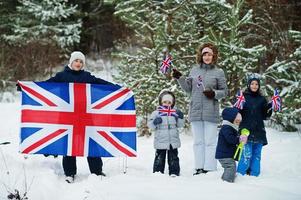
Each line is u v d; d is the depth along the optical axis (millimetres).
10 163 6820
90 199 5441
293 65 10617
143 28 11109
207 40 10305
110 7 18984
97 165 6559
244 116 6902
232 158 6316
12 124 10414
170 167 6859
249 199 5355
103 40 19969
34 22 16422
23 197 5457
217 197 5441
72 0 18406
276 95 6820
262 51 10539
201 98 7062
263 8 12734
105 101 6684
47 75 15891
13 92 14867
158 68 10305
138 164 7676
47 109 6496
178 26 10617
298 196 5535
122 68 11031
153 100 10000
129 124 6699
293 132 10555
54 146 6414
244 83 10297
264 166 7590
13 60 15602
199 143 7070
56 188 5871
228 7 10516
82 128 6539
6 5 16859
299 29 13023
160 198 5445
